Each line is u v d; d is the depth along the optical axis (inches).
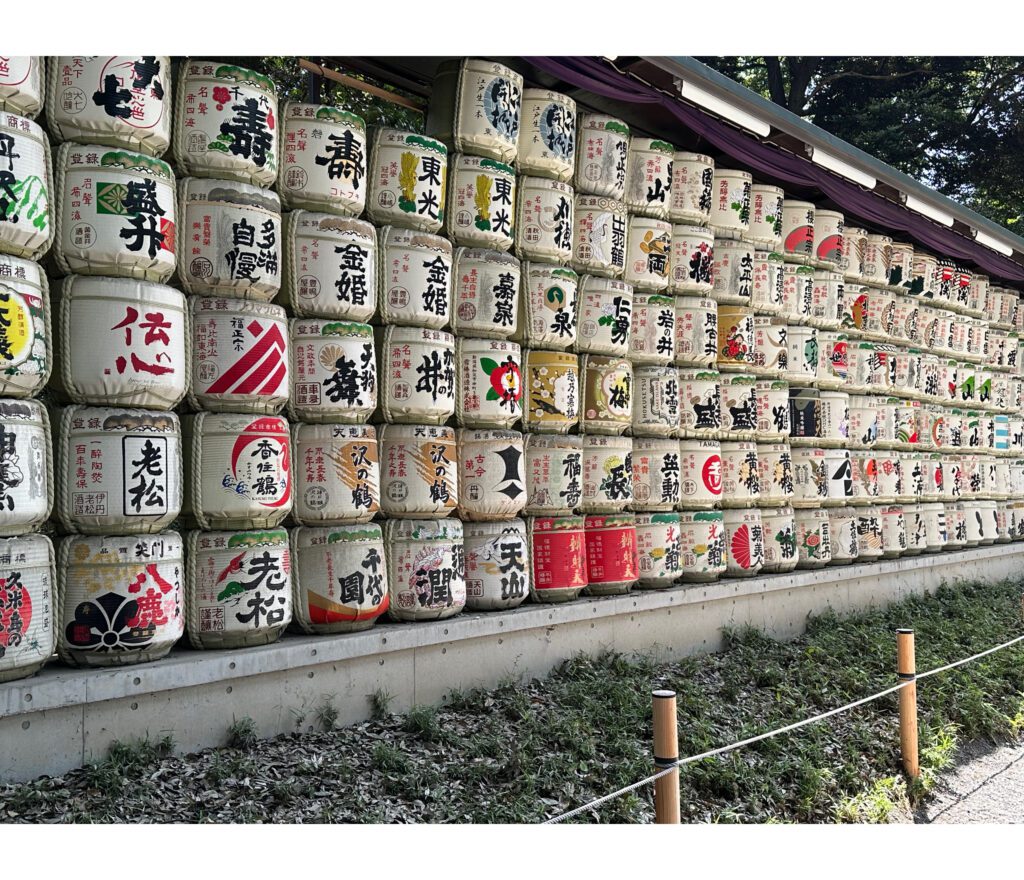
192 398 234.8
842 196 418.3
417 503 270.8
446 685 272.2
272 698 235.9
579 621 310.2
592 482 321.1
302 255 254.2
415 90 339.9
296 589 249.9
